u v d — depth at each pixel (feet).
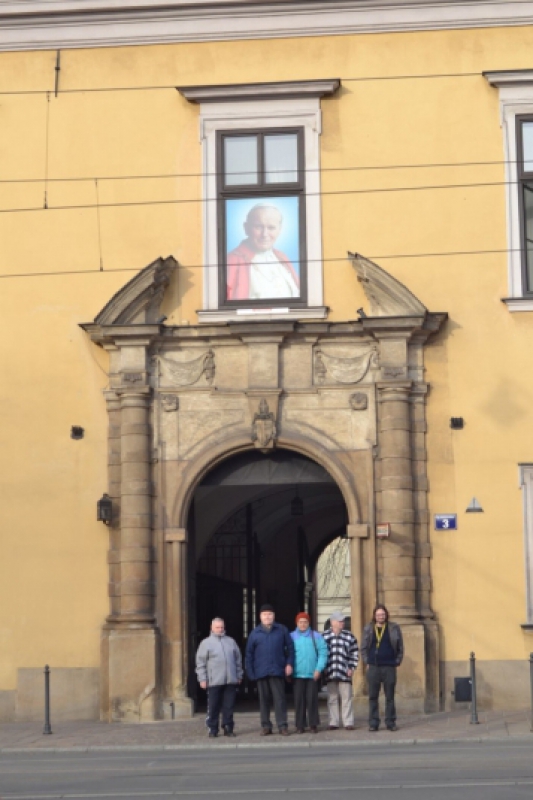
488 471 58.85
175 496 59.41
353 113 61.41
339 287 60.34
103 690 58.03
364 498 58.85
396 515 58.03
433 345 59.77
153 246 61.31
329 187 61.05
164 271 60.18
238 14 61.93
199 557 71.56
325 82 61.05
